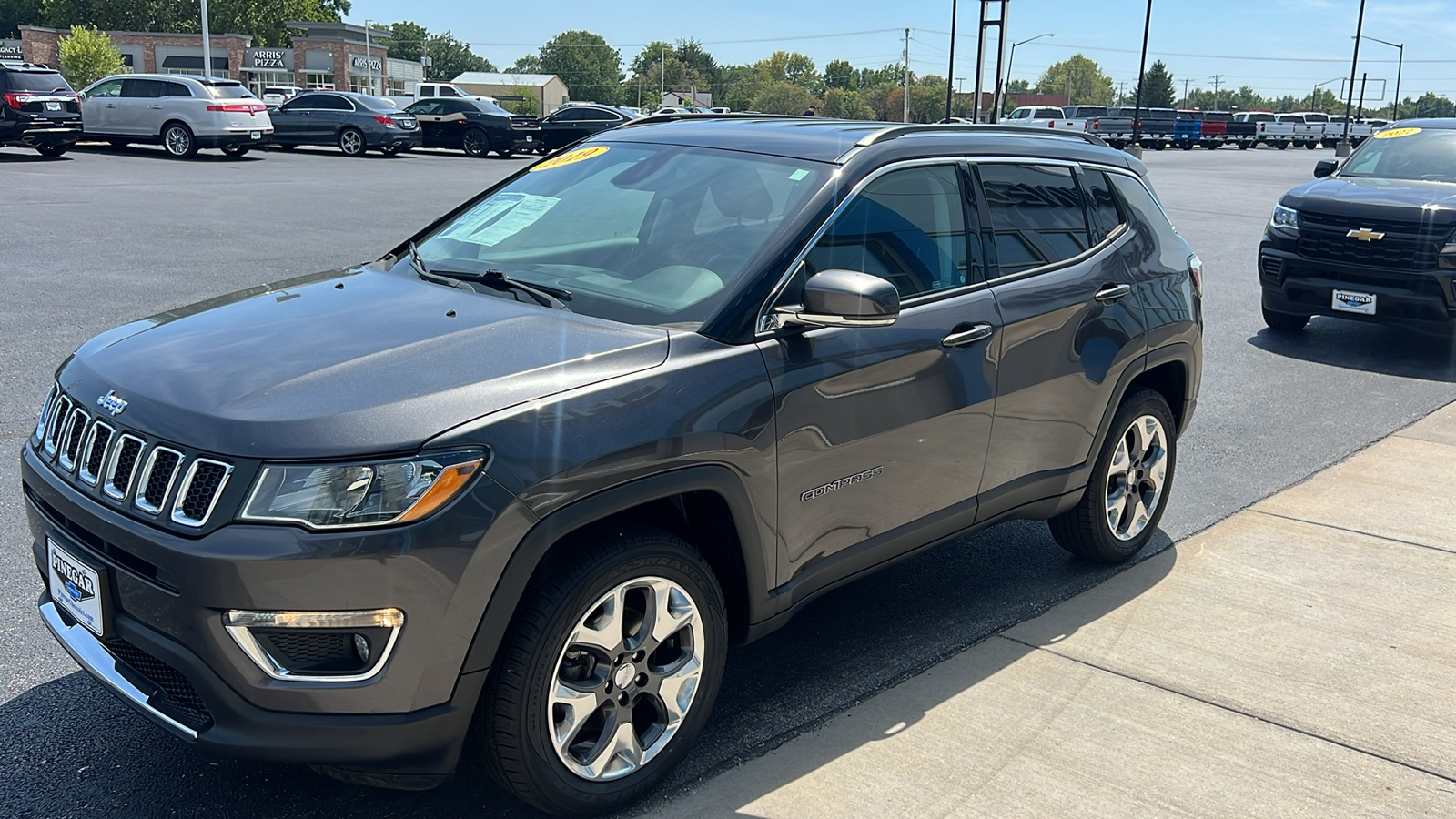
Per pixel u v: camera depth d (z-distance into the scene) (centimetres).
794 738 341
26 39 6731
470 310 321
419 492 250
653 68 17038
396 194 1902
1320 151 6662
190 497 255
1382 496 593
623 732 294
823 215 343
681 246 345
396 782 270
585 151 425
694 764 324
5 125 2177
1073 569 488
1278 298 994
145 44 6769
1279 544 522
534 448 263
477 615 257
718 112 468
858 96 15725
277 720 251
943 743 341
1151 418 478
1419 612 451
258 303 342
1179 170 3569
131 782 302
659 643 296
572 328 305
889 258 360
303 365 281
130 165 2236
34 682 350
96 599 273
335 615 247
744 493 305
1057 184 439
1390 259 920
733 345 310
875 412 342
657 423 283
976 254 391
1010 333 389
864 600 448
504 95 13275
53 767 306
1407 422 743
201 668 252
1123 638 420
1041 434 414
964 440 378
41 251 1121
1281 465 644
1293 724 362
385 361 281
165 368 288
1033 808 310
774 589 327
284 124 2956
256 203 1658
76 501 277
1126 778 327
